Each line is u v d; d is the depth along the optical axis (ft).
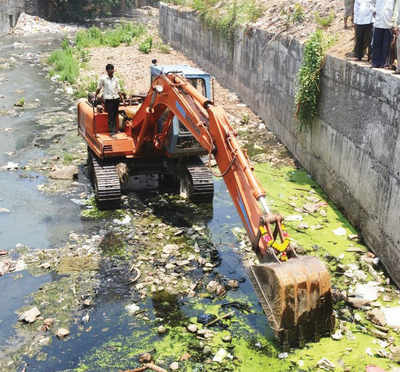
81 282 23.61
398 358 18.54
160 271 24.52
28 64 81.46
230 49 60.75
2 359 18.85
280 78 43.45
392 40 26.00
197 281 23.79
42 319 21.06
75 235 27.94
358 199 27.96
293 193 33.73
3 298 22.45
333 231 28.40
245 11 58.44
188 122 25.12
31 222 29.60
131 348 19.47
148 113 29.76
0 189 34.24
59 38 115.75
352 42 34.01
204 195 32.22
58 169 37.29
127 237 27.76
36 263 25.25
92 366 18.54
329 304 18.01
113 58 83.51
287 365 18.33
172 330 20.48
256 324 20.83
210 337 20.02
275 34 45.57
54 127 48.52
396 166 23.11
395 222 23.21
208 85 29.99
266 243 17.97
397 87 23.02
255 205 19.70
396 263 23.08
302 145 38.45
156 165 33.58
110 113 32.68
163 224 29.40
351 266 24.67
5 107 55.26
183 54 89.15
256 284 18.24
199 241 27.53
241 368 18.31
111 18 161.58
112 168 31.58
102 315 21.36
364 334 20.07
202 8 75.36
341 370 18.06
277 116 44.96
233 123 49.32
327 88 32.94
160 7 109.91
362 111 27.22
